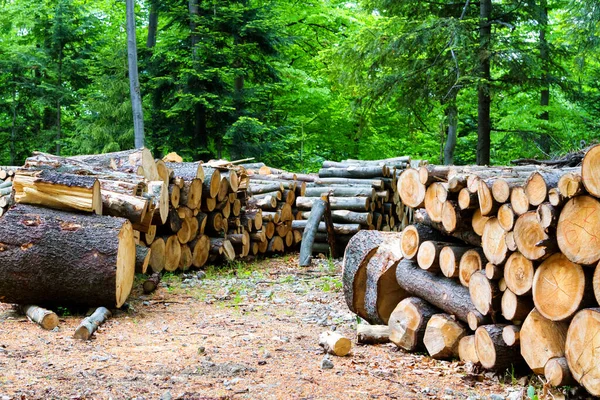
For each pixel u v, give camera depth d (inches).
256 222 446.3
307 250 427.8
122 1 967.6
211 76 732.0
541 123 689.6
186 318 255.3
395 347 211.0
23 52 893.8
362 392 159.2
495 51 567.2
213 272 393.1
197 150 758.5
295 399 152.4
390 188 518.9
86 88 911.0
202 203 398.6
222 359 188.1
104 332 224.2
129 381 163.8
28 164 289.7
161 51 750.5
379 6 642.8
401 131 856.9
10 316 248.8
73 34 888.9
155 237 346.3
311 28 905.5
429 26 566.9
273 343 212.1
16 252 239.8
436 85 601.0
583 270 146.0
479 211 186.9
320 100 838.5
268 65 791.7
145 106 790.5
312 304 288.4
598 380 139.8
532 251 156.9
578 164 278.4
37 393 151.6
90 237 244.8
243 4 775.1
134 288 316.2
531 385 165.5
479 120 616.4
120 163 337.1
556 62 616.4
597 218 140.4
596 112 672.4
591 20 518.0
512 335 169.2
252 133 750.5
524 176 189.9
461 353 189.3
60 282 241.1
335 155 951.6
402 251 219.1
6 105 913.5
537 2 637.3
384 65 619.5
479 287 180.7
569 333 148.4
